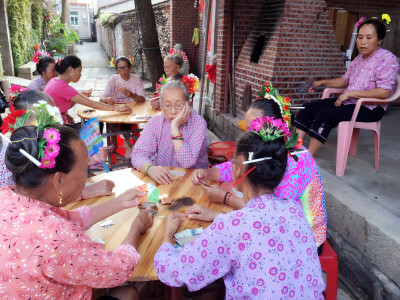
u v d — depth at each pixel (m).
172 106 2.80
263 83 5.21
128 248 1.57
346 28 6.88
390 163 4.00
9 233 1.20
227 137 6.01
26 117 1.56
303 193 1.95
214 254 1.39
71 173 1.33
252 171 1.44
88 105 4.37
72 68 4.17
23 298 1.20
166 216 2.08
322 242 2.09
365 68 3.71
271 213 1.40
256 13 5.86
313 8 4.96
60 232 1.23
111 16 19.12
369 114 3.60
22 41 13.38
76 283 1.29
